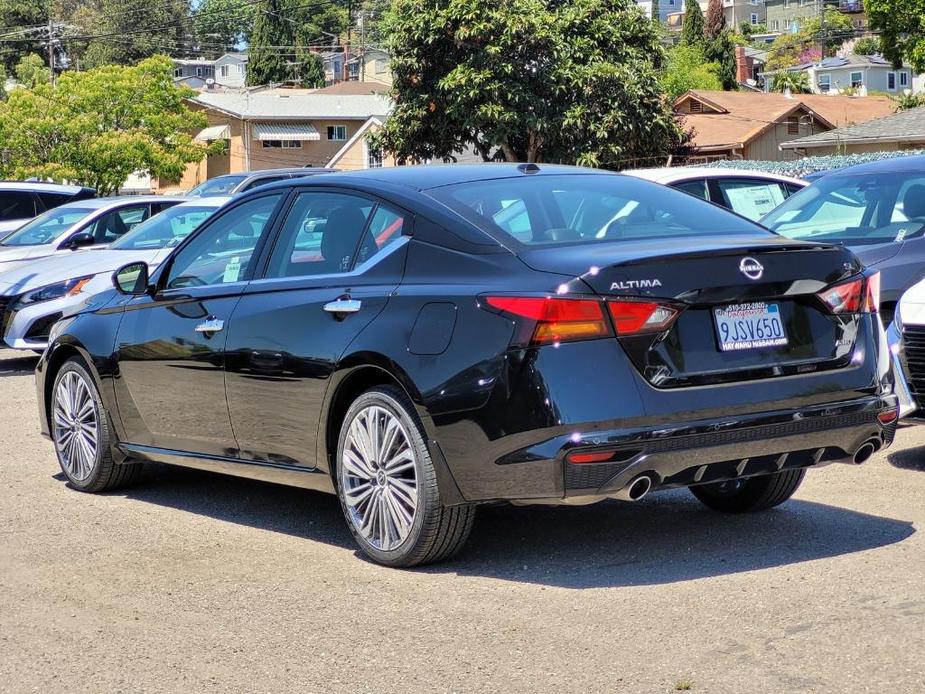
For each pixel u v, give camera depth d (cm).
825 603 451
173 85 5647
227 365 589
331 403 539
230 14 11400
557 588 487
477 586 495
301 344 549
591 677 390
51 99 5256
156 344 636
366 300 527
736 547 536
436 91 3909
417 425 502
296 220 589
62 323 723
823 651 402
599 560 525
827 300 506
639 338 466
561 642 424
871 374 514
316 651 428
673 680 384
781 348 495
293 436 562
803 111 5638
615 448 459
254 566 539
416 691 387
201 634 451
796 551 525
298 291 564
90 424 697
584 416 458
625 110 3900
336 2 11050
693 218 546
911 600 450
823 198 958
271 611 474
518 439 468
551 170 584
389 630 446
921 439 770
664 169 1212
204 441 619
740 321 487
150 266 1249
